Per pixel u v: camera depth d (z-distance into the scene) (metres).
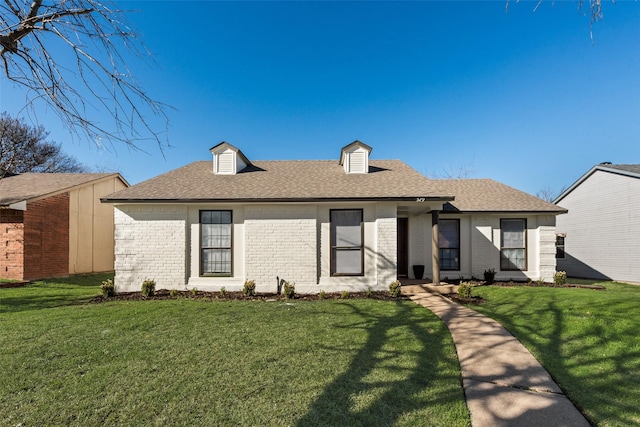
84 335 5.67
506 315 7.21
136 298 9.28
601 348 5.09
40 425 3.11
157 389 3.77
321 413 3.30
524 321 6.66
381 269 10.06
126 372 4.20
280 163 13.87
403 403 3.50
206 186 10.86
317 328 6.13
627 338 5.45
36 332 5.82
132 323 6.42
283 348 5.06
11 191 13.55
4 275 12.15
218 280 10.21
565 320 6.52
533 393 3.76
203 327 6.17
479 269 12.43
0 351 4.89
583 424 3.17
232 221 10.34
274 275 10.09
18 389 3.76
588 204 17.64
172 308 7.77
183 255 10.16
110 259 17.22
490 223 12.51
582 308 7.35
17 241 12.16
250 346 5.15
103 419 3.20
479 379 4.10
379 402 3.51
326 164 13.73
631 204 15.42
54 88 4.52
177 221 10.20
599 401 3.56
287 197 9.88
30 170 21.98
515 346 5.23
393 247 10.06
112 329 6.02
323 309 7.73
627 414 3.32
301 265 10.11
